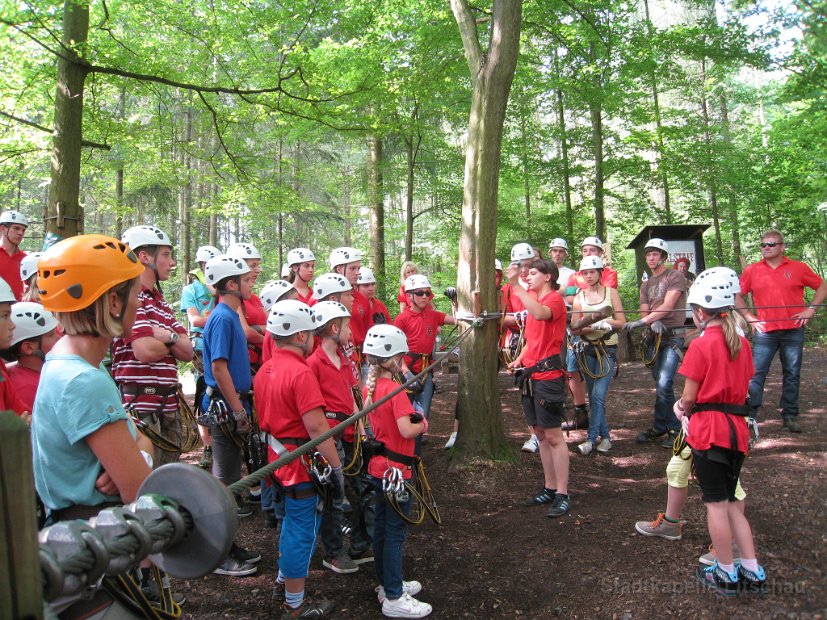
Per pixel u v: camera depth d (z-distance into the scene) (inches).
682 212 729.6
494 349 227.5
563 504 180.9
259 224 776.9
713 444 126.6
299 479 127.8
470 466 218.5
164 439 137.5
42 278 67.0
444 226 641.0
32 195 910.4
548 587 137.9
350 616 130.8
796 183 526.3
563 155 593.3
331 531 153.0
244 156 424.8
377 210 603.2
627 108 562.3
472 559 155.9
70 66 288.2
